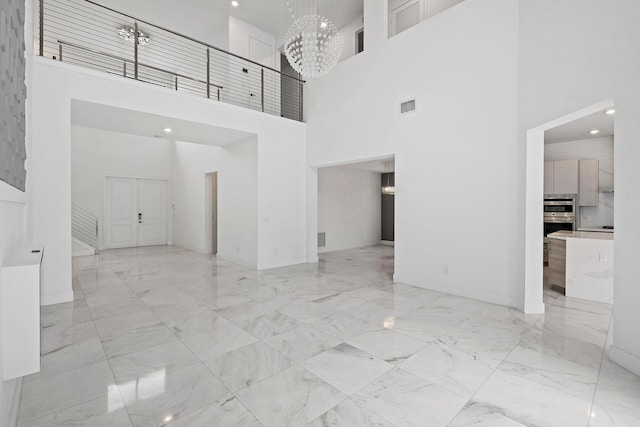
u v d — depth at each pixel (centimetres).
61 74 389
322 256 793
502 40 377
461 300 409
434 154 448
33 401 195
